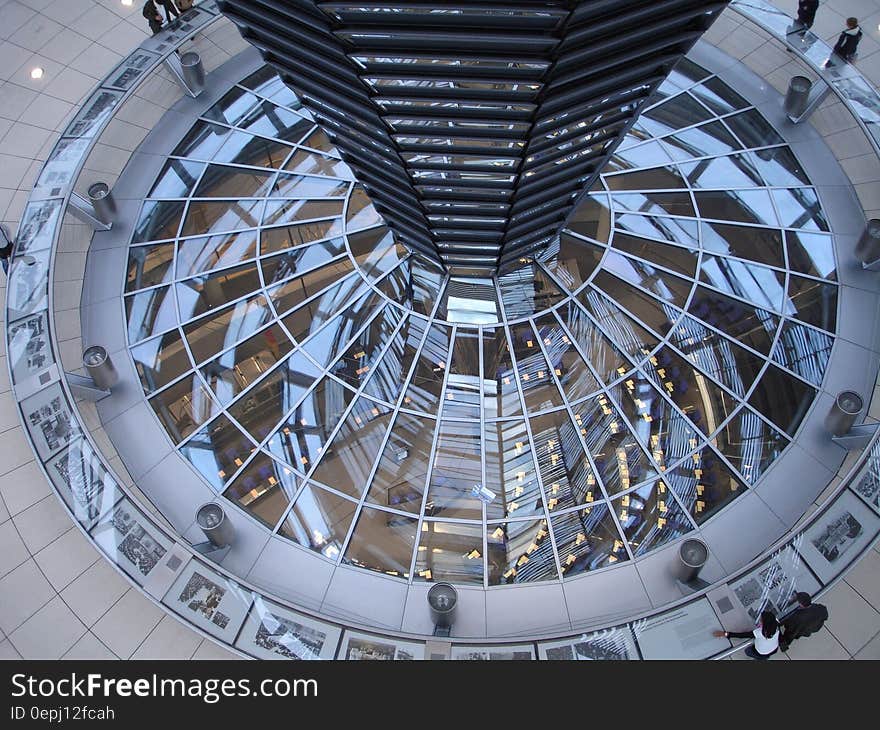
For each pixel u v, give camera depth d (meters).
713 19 13.47
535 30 11.90
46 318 20.83
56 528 19.94
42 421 19.69
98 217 22.94
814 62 24.17
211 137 24.44
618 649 16.61
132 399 20.62
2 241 23.83
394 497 19.22
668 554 18.55
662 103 24.08
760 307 21.00
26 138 27.14
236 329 21.09
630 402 19.86
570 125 15.51
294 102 24.61
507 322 20.48
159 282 22.12
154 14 27.72
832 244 22.06
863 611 18.00
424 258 21.39
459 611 18.12
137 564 17.89
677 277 21.06
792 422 19.84
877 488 17.88
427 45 12.62
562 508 19.06
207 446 19.94
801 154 23.45
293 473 19.50
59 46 29.42
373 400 20.02
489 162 16.36
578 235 21.38
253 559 18.64
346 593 18.36
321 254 21.69
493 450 19.53
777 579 17.16
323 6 11.84
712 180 22.64
